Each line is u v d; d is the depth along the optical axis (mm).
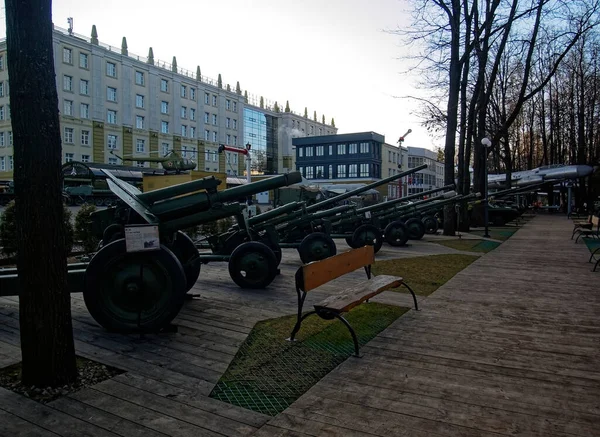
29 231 3717
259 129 92812
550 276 9367
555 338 5328
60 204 3820
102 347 4906
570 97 41188
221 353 4766
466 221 22453
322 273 5355
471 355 4754
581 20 20750
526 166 59719
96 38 59125
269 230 9562
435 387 3969
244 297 7359
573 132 42219
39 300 3779
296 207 10305
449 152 19453
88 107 58188
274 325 5750
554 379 4152
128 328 5270
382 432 3225
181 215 6496
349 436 3172
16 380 3982
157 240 5098
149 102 66375
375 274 9461
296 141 74500
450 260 11688
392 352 4828
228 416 3443
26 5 3549
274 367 4395
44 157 3674
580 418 3436
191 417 3422
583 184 42844
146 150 66125
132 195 6418
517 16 20219
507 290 7957
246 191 6910
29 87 3586
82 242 12398
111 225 8625
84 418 3383
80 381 4008
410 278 9016
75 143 56688
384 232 15156
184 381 4055
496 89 34312
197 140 75000
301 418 3418
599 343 5156
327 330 5531
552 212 48438
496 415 3479
